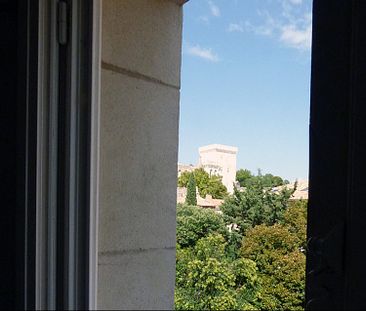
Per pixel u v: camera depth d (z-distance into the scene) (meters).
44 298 0.93
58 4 0.97
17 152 0.98
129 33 1.11
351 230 0.83
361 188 0.84
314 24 0.91
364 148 0.85
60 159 0.96
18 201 0.96
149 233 1.15
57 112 0.96
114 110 1.06
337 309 0.81
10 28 1.06
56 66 0.97
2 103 1.06
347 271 0.82
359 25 0.86
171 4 1.27
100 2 1.00
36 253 0.93
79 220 0.95
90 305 0.94
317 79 0.90
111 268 1.03
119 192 1.06
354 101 0.85
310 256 0.85
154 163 1.18
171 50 1.27
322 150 0.88
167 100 1.24
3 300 1.01
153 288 1.15
